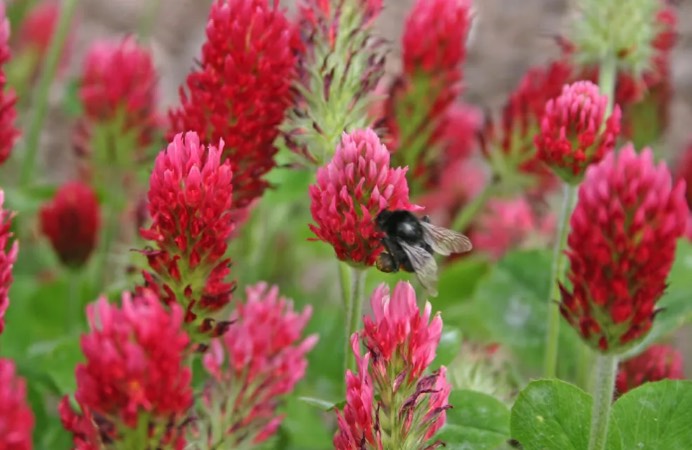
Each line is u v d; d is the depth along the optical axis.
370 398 0.40
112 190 0.63
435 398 0.41
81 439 0.38
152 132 0.62
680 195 0.39
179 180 0.41
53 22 0.83
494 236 0.67
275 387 0.42
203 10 1.18
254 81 0.44
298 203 0.71
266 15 0.44
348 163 0.41
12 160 0.85
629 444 0.43
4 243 0.39
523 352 0.56
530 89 0.55
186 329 0.42
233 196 0.45
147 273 0.42
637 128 0.61
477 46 1.14
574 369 0.55
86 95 0.61
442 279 0.61
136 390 0.36
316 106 0.45
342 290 0.46
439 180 0.56
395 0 1.17
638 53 0.54
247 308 0.42
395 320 0.40
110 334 0.36
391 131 0.51
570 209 0.47
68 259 0.61
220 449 0.42
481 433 0.45
